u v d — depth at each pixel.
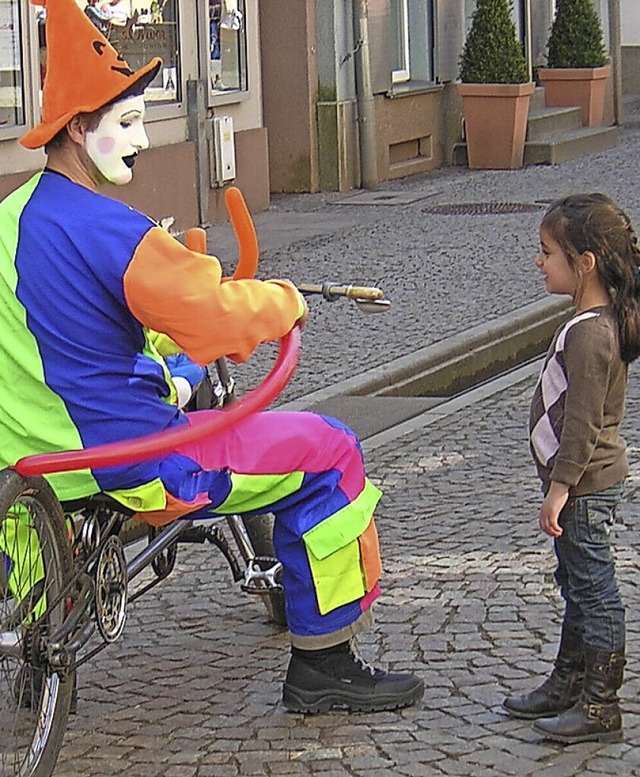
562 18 22.33
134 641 5.33
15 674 4.18
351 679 4.63
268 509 4.50
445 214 15.84
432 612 5.43
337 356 9.80
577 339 4.16
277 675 5.00
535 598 5.55
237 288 4.01
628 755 4.31
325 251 13.68
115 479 4.04
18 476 3.86
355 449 4.56
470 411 8.57
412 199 17.11
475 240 14.10
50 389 3.98
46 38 4.07
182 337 3.95
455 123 20.53
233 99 15.73
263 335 4.04
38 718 4.14
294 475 4.42
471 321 10.72
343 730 4.54
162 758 4.39
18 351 3.98
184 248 3.97
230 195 4.28
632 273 4.20
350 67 17.98
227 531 6.38
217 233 14.84
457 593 5.62
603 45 23.25
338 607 4.57
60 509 4.07
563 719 4.38
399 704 4.64
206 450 4.24
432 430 8.15
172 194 14.69
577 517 4.29
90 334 3.95
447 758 4.32
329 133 17.86
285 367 4.10
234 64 15.95
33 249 3.94
